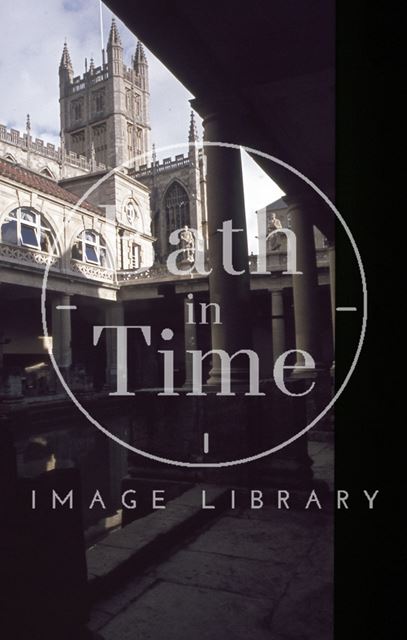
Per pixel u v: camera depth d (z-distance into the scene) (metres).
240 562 3.65
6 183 23.16
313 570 3.48
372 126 1.16
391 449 1.13
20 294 25.64
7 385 18.45
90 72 77.50
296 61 5.82
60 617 2.31
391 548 1.13
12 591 2.08
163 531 3.94
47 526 2.29
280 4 4.89
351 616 1.16
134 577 3.43
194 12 5.12
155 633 2.70
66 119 79.12
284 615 2.88
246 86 6.32
